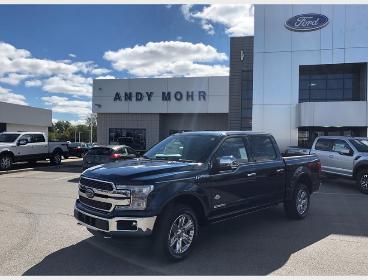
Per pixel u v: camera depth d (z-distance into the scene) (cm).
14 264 498
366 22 2188
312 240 629
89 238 617
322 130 2336
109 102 3469
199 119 3466
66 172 1803
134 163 577
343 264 512
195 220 542
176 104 3328
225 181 596
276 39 2330
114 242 595
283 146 2311
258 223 750
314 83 2548
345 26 2217
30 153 1966
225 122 3403
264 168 686
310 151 1438
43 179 1489
